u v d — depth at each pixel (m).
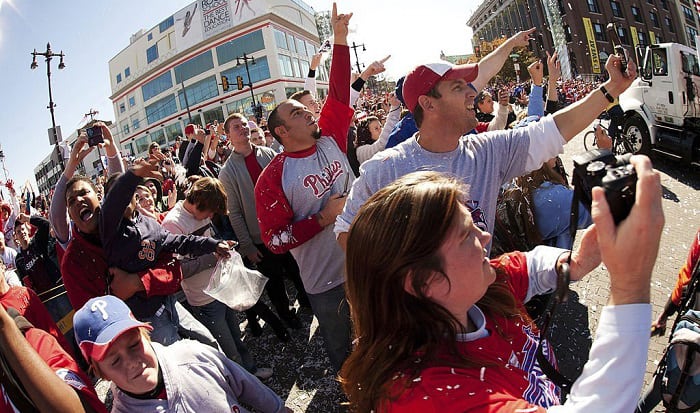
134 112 54.44
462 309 0.77
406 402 0.68
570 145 9.91
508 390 0.72
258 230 3.39
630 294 0.57
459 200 0.75
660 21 36.53
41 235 3.50
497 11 43.44
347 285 0.84
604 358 0.58
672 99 6.46
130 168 2.03
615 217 0.56
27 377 1.05
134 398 1.36
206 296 2.65
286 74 42.91
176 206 2.98
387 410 0.72
